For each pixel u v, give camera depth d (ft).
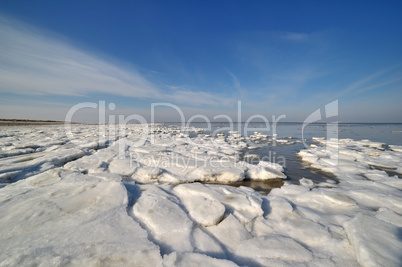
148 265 5.04
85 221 6.87
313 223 7.59
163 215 7.54
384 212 8.00
